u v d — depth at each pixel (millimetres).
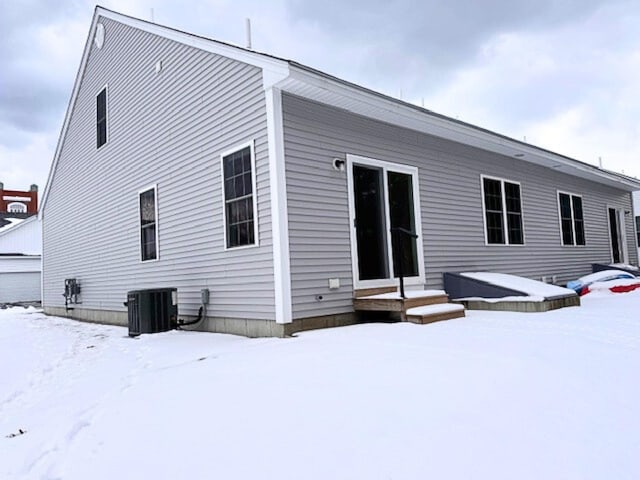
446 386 2865
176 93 7496
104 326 9188
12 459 2473
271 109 5527
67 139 12039
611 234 13602
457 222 8156
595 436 2123
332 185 6113
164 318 6871
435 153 7895
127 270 9008
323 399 2768
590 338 4316
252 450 2166
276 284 5438
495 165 9266
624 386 2812
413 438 2150
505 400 2590
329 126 6172
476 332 4785
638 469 1823
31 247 23812
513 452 1979
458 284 7543
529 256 9930
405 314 5719
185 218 7246
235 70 6176
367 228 6684
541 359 3465
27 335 8117
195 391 3191
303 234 5684
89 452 2391
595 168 11570
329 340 4680
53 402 3551
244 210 6027
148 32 8305
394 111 6535
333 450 2092
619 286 9102
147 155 8312
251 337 5781
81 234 11203
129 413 2898
